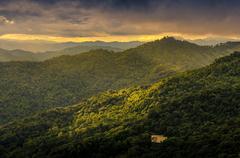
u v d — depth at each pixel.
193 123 166.62
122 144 150.25
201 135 140.38
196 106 181.12
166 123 175.25
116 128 194.62
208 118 168.62
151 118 189.25
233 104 175.25
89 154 152.75
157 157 130.62
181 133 156.38
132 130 175.88
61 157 158.00
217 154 117.81
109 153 148.50
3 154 192.75
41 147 192.12
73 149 156.62
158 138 160.00
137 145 144.00
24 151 191.38
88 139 173.75
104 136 180.50
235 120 154.25
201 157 120.00
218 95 187.88
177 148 131.62
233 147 118.50
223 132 137.88
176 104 192.12
